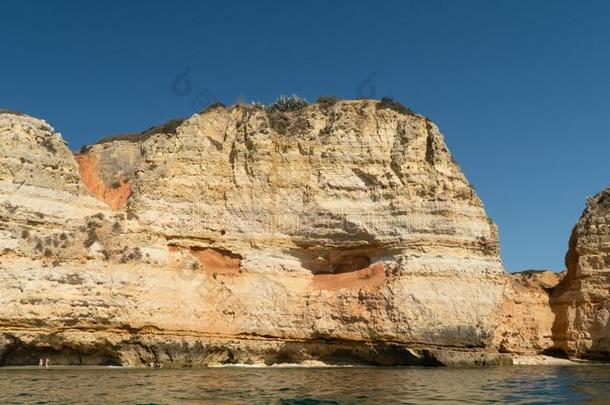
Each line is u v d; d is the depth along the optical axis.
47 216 42.59
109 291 41.84
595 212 56.84
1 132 43.19
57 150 45.22
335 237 49.84
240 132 51.03
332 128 51.75
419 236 49.03
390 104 53.88
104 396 26.86
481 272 48.91
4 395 26.88
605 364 51.12
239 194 49.38
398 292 46.97
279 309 47.19
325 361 47.72
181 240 46.62
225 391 29.02
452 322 47.03
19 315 39.06
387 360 47.12
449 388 31.11
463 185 51.59
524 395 28.81
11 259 39.97
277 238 49.19
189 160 48.66
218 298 46.53
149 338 42.69
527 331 54.16
